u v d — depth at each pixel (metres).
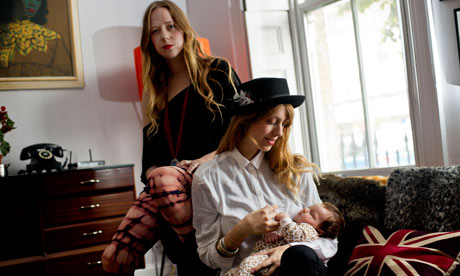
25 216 3.29
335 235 1.71
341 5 3.65
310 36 3.95
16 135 3.83
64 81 3.97
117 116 4.12
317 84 3.93
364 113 3.55
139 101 4.20
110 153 4.07
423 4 2.87
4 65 3.83
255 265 1.49
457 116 2.79
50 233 3.31
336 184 2.08
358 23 3.54
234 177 1.73
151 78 2.47
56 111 3.95
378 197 1.93
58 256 3.29
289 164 1.79
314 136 3.93
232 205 1.70
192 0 4.41
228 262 1.62
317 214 1.71
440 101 2.86
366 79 3.52
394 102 3.33
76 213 3.37
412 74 3.01
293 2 4.00
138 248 2.04
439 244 1.51
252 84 1.71
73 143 3.97
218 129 2.33
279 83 1.73
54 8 4.00
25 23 3.91
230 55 4.09
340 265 1.89
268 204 1.74
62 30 4.00
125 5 4.22
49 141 3.91
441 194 1.65
